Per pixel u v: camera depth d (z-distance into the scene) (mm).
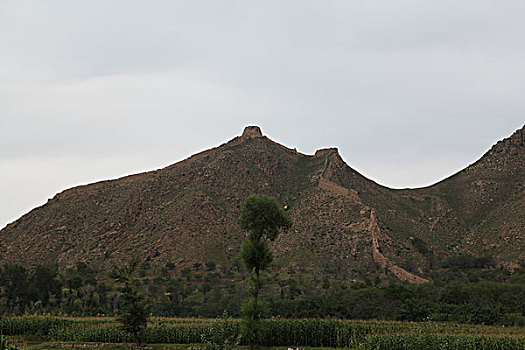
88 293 97250
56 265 120875
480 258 126375
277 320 45500
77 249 135250
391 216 153375
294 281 98500
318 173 173000
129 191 161125
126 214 147375
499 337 40812
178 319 55906
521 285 84375
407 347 36312
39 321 48625
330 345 42344
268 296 90875
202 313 76812
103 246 134500
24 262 131625
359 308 67500
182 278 110875
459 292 74562
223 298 90562
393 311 65312
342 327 43562
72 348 41531
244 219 42719
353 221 133750
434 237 149125
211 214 140500
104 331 45312
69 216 151000
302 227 135375
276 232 43625
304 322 43969
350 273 110750
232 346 27672
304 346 42219
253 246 41938
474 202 165375
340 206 142500
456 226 157250
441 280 102500
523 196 150375
